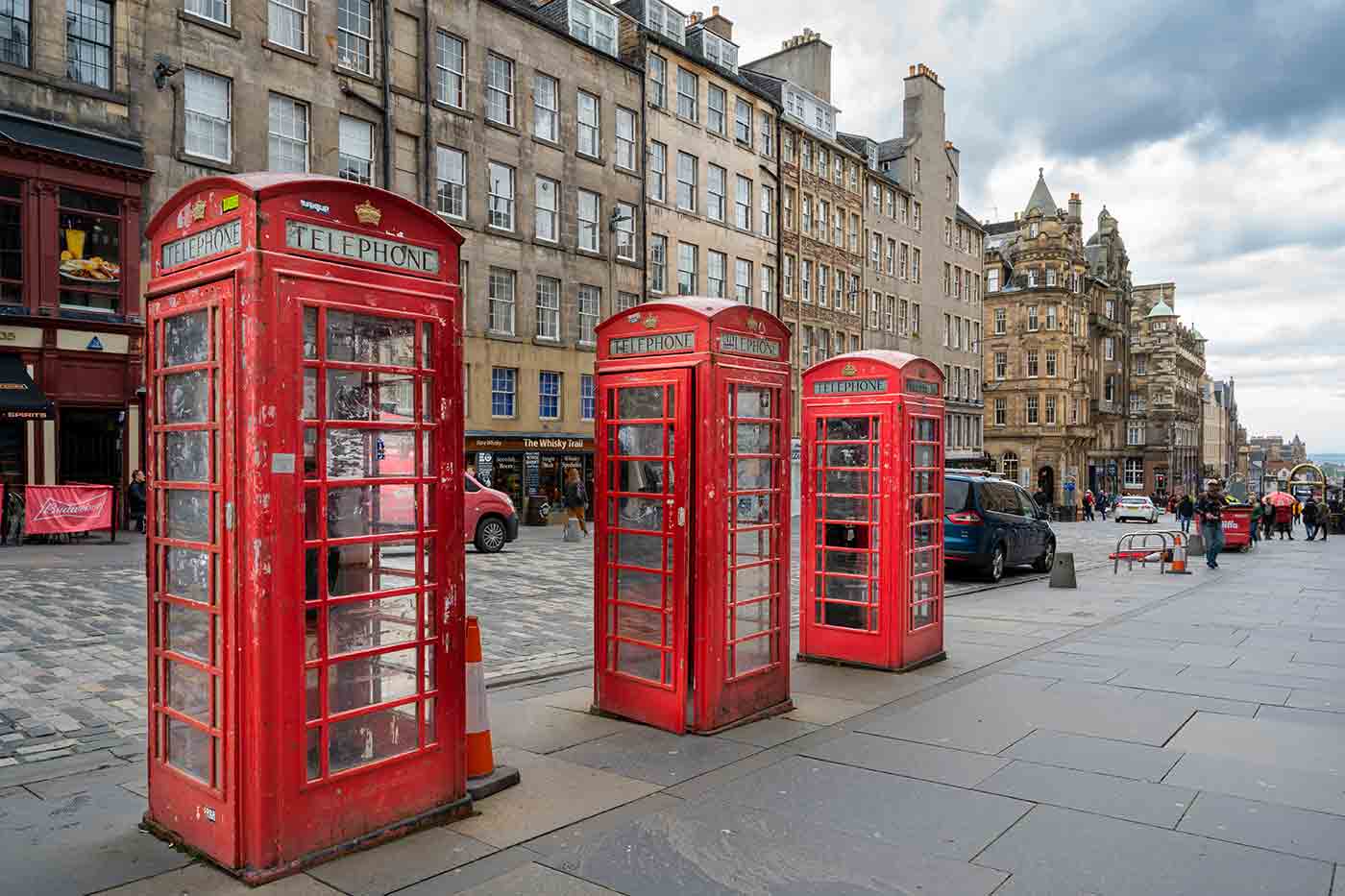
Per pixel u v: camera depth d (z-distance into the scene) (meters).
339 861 4.45
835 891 4.21
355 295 4.55
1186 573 19.80
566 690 8.05
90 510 18.78
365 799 4.62
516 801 5.30
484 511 19.89
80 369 21.58
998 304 75.69
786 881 4.30
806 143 46.50
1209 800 5.36
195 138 23.52
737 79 41.25
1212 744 6.46
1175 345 99.56
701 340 6.67
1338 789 5.54
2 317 20.28
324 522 4.42
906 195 55.97
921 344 57.66
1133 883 4.29
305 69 25.48
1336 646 10.34
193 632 4.52
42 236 20.92
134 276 22.27
